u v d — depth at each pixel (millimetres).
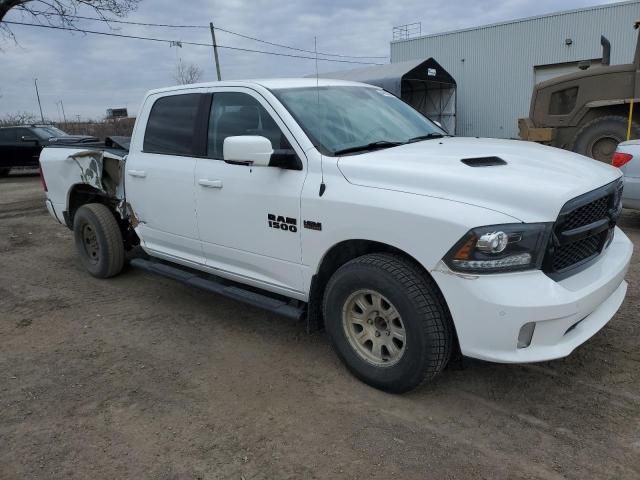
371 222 3123
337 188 3316
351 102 4184
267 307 3861
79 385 3637
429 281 3047
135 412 3289
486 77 23125
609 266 3270
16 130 18359
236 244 4051
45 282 5938
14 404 3422
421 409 3191
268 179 3707
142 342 4293
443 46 24125
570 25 20828
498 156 3381
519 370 3574
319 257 3463
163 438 3020
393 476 2637
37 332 4562
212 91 4289
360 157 3396
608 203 3303
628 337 3920
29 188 15266
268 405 3314
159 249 4934
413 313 3012
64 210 6152
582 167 3354
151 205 4789
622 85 9695
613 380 3389
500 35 22422
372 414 3164
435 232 2871
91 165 5566
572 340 2936
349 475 2658
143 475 2721
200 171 4223
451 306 2877
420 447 2846
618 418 3008
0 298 5461
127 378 3717
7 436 3084
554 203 2783
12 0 15484
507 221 2752
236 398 3410
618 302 3438
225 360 3939
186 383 3623
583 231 2988
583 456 2719
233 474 2705
